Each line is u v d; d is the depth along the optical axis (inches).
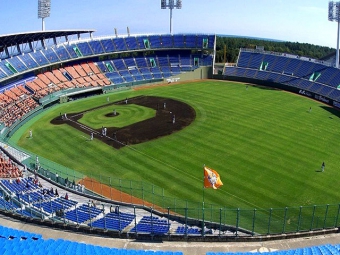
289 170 2225.6
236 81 4749.0
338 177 2148.1
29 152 2497.5
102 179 2132.1
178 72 4857.3
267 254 1142.3
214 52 5002.5
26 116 3265.3
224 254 1145.4
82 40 4665.4
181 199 1915.6
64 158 2413.9
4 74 3614.7
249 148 2549.2
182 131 2869.1
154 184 2076.8
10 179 1940.2
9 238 1266.0
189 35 5157.5
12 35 3464.6
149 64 4918.8
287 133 2844.5
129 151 2516.0
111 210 1674.5
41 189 1850.4
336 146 2608.3
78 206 1672.0
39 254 1129.4
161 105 3597.4
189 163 2327.8
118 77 4564.5
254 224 1644.9
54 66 4279.0
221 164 2306.8
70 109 3553.2
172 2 5211.6
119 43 4867.1
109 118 3228.3
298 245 1327.5
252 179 2117.4
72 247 1178.0
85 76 4382.4
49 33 4008.4
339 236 1398.9
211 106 3550.7
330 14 4335.6
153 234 1358.3
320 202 1881.2
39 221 1449.3
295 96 4050.2
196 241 1336.1
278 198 1918.1
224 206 1844.2
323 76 4185.5
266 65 4739.2
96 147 2591.0
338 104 3698.3
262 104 3661.4
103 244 1315.2
